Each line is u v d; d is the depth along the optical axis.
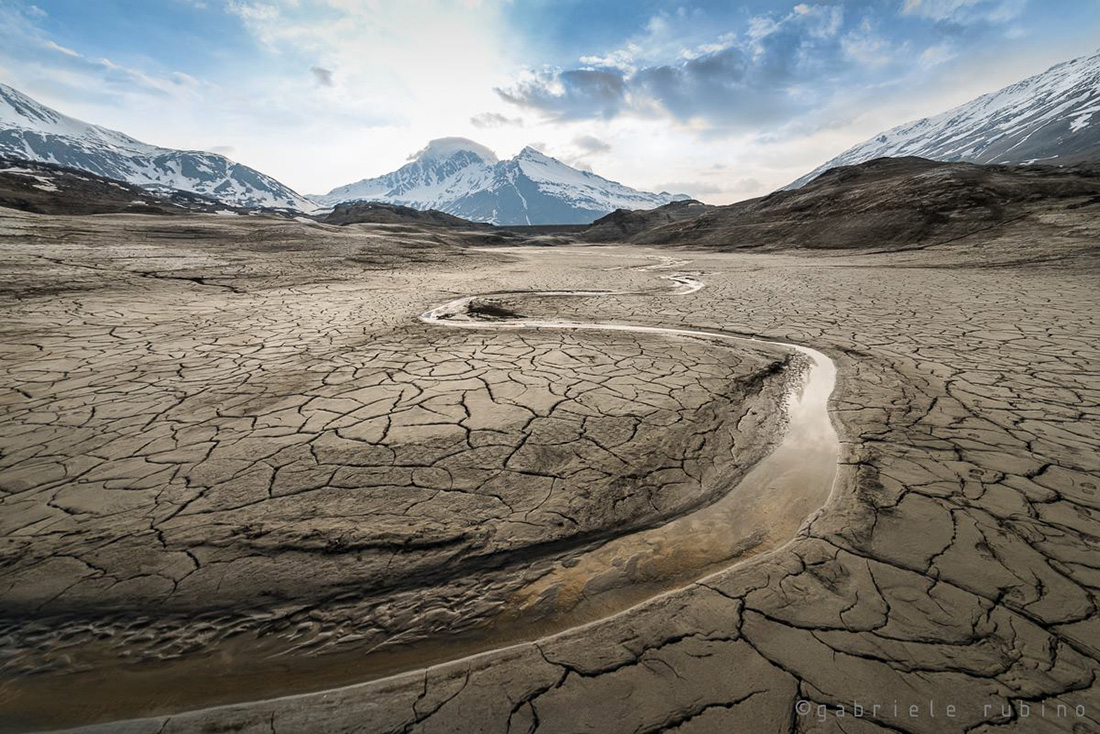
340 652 1.61
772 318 7.13
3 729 1.39
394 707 1.42
